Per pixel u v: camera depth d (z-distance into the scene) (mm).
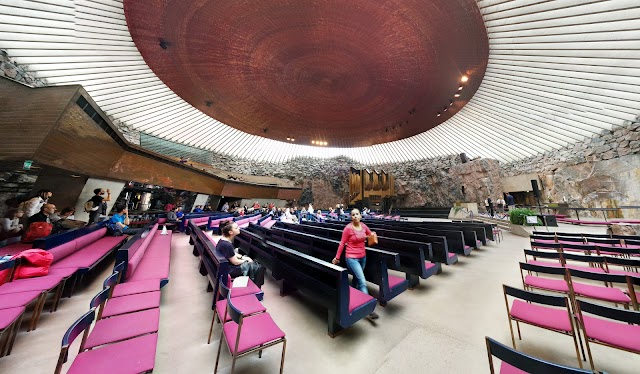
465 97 10758
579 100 10281
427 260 3652
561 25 6781
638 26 6352
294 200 21547
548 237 4625
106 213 6344
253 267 3053
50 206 4309
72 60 7910
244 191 17281
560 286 2504
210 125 15492
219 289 2131
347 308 1908
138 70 9430
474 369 1621
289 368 1636
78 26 6879
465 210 14656
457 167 17344
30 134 3812
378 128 14617
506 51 8320
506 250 5469
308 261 2250
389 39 7516
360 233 2701
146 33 7156
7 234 4148
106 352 1346
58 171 5043
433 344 1913
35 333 2000
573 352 1812
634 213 10734
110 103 10727
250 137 18453
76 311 2430
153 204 15969
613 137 11516
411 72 8961
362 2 6270
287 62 8977
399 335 2053
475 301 2742
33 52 7172
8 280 2234
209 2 6223
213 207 16250
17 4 5875
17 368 1574
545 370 976
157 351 1784
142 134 14031
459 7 6152
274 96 11062
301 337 2027
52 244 2943
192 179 11633
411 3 6145
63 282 2512
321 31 7426
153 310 1857
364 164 24531
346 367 1648
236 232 3002
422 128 14609
